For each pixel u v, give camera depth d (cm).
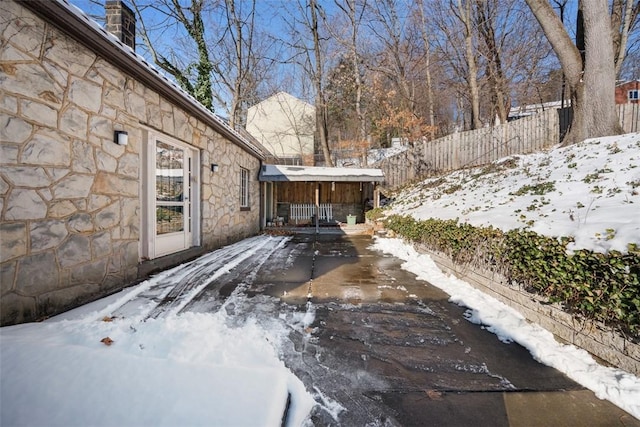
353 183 1405
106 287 335
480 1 1507
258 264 526
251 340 237
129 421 133
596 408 171
